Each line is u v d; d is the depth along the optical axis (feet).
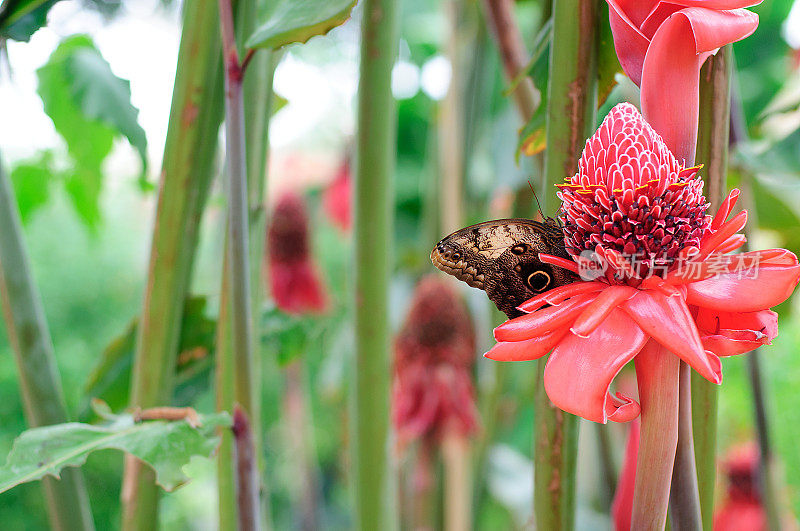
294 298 6.98
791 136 3.25
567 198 2.10
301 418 7.61
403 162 9.06
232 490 2.80
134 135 3.90
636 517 2.04
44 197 5.10
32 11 3.00
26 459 2.39
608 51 2.54
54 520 3.04
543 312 1.98
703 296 1.95
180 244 2.81
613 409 2.00
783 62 5.79
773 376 5.39
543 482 2.44
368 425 3.18
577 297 2.00
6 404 13.03
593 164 2.06
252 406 2.57
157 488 2.87
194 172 2.78
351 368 3.24
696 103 2.08
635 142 2.02
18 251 3.00
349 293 3.26
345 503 12.74
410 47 8.75
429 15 8.63
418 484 5.20
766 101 5.74
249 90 2.82
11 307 2.99
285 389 7.70
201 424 2.48
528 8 6.93
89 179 4.98
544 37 2.64
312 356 13.47
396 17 3.01
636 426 2.62
